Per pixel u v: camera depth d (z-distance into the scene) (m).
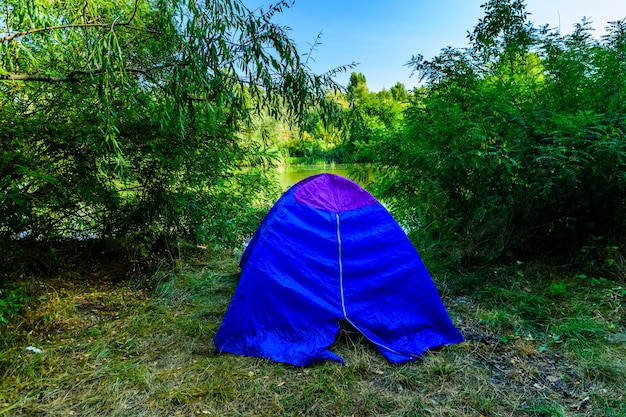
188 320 3.13
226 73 2.43
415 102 4.69
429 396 2.14
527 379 2.28
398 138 4.71
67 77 2.69
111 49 2.21
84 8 2.53
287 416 1.97
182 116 2.65
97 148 3.40
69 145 3.51
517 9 4.01
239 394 2.15
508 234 4.14
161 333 2.90
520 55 4.14
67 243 4.45
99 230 4.43
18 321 2.90
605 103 3.48
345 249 2.88
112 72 2.25
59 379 2.27
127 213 4.36
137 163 4.02
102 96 2.34
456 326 3.00
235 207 5.19
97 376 2.31
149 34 3.10
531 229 3.97
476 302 3.39
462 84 4.16
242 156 4.56
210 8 2.22
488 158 3.57
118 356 2.56
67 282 3.79
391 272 2.90
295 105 2.59
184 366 2.45
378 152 4.87
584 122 3.11
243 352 2.59
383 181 5.03
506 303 3.29
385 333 2.74
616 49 3.57
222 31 2.24
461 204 4.57
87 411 2.00
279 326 2.68
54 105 3.35
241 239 5.53
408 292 2.88
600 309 3.03
